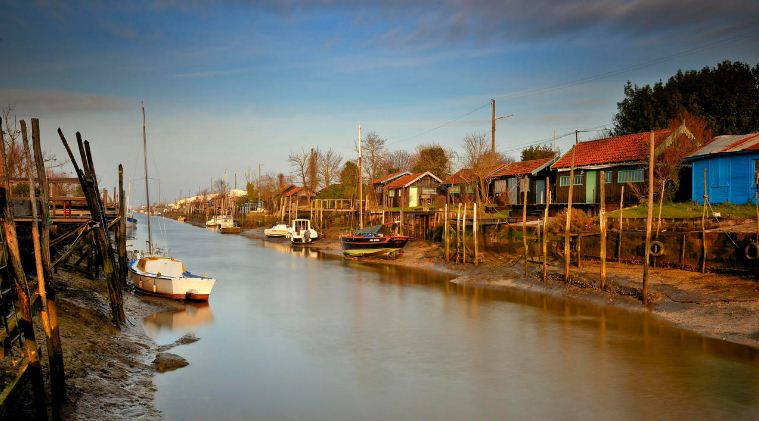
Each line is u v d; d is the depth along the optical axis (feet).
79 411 39.81
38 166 36.76
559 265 106.01
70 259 102.22
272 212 334.44
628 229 100.83
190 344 64.13
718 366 54.75
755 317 66.39
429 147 292.20
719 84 162.61
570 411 44.96
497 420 43.37
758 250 74.59
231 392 48.75
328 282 112.57
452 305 86.48
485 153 198.70
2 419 30.99
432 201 227.20
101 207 69.51
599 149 143.23
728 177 105.09
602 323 72.43
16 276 32.32
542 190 160.25
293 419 43.32
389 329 71.56
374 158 281.13
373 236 147.43
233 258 163.32
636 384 50.55
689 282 81.20
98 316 65.31
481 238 128.88
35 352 33.22
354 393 48.96
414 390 49.78
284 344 64.59
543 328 70.85
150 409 44.01
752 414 43.80
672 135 123.34
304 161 298.97
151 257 98.48
